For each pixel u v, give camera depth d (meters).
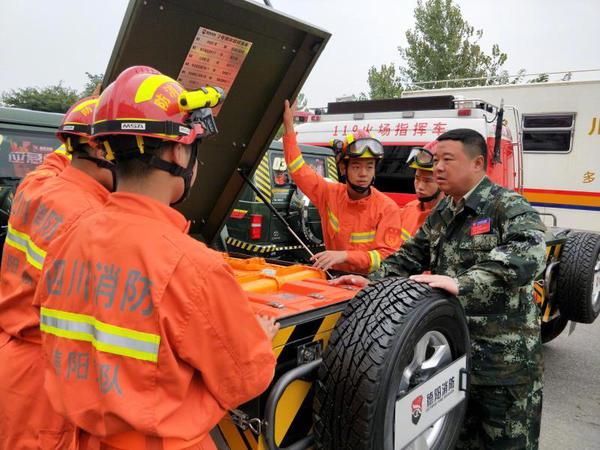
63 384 1.13
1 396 1.52
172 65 2.05
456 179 2.17
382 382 1.46
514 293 2.08
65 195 1.63
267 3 2.09
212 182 2.71
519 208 2.05
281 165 5.71
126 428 1.07
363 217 3.01
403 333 1.53
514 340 2.10
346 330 1.58
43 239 1.54
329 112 7.96
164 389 1.09
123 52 1.85
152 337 1.06
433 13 26.53
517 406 2.12
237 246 5.54
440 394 1.79
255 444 1.55
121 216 1.15
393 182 6.92
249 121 2.52
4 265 1.71
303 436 1.68
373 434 1.46
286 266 2.45
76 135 1.75
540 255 1.92
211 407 1.16
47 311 1.20
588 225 9.86
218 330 1.12
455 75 26.64
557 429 3.52
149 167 1.16
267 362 1.21
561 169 10.02
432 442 1.86
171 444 1.13
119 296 1.08
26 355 1.53
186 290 1.08
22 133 3.06
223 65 2.18
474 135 2.17
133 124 1.10
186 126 1.16
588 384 4.34
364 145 2.82
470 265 2.19
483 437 2.23
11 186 2.98
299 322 1.63
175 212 1.20
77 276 1.16
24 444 1.50
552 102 9.96
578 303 4.49
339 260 2.55
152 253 1.09
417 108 7.08
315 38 2.27
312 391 1.70
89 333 1.12
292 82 2.44
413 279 1.80
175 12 1.85
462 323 1.90
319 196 3.15
